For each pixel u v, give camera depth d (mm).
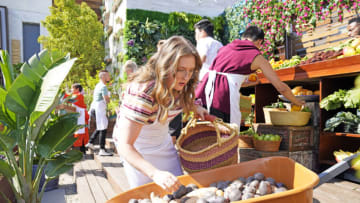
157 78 1221
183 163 1547
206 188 1322
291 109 2992
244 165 1492
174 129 2984
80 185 3309
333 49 2799
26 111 2674
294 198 1027
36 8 10680
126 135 1230
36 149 2959
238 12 5496
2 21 9828
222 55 2492
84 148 5461
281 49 4348
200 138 1886
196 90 2594
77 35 10289
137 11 7051
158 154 1636
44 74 2904
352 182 2297
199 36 3189
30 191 2867
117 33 8109
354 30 2883
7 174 2617
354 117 2486
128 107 1237
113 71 8984
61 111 4156
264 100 3643
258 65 2307
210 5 7699
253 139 3053
